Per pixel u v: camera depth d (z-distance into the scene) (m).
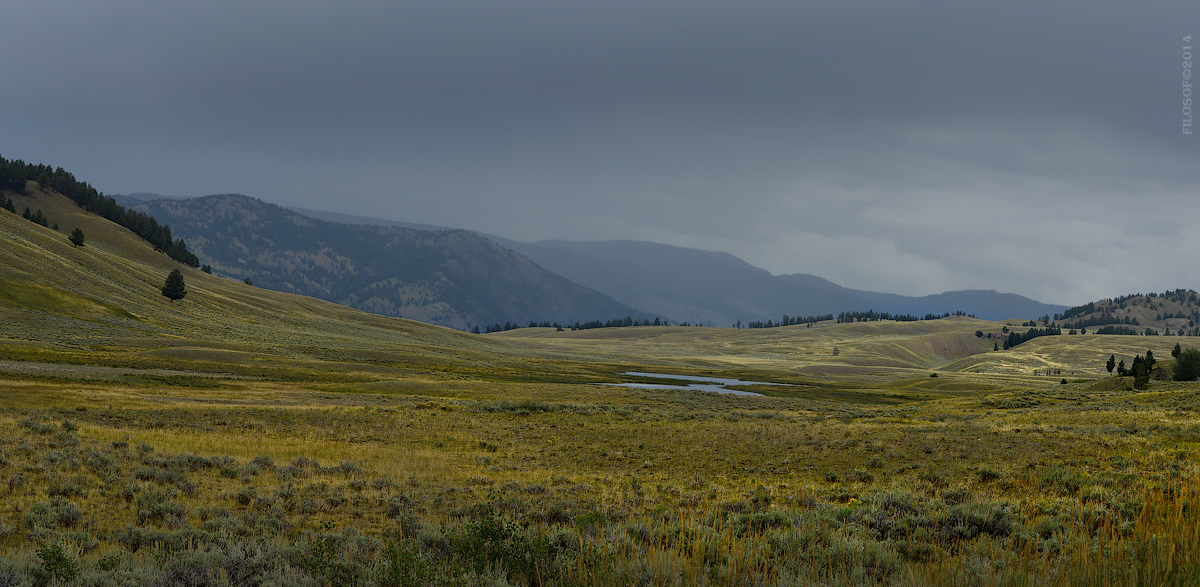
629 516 18.92
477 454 34.78
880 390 144.62
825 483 26.88
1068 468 24.09
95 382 62.91
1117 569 6.91
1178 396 57.00
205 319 161.88
